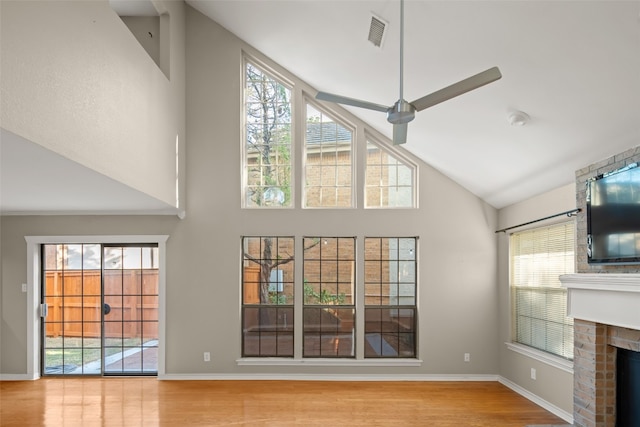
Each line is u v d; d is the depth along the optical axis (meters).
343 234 6.42
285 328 6.41
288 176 6.55
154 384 6.03
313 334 6.43
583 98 3.49
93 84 3.49
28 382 6.15
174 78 5.88
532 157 4.70
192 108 6.42
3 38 2.40
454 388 5.91
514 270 6.02
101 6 3.65
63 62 3.03
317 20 4.70
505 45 3.46
